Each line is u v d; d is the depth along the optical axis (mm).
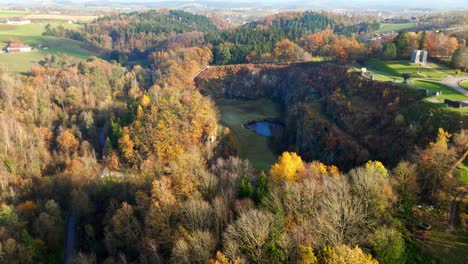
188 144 115500
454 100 104688
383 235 51656
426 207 64688
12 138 121750
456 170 71438
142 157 112188
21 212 87938
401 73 142875
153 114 122625
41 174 115625
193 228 63375
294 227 54500
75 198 90875
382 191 61938
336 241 50188
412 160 80625
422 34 166500
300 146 133375
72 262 74812
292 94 186875
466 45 161125
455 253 55000
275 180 75938
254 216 54344
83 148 122812
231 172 86938
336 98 139625
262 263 50438
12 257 72688
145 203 76438
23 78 168875
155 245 64875
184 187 76500
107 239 74688
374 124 114812
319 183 66438
